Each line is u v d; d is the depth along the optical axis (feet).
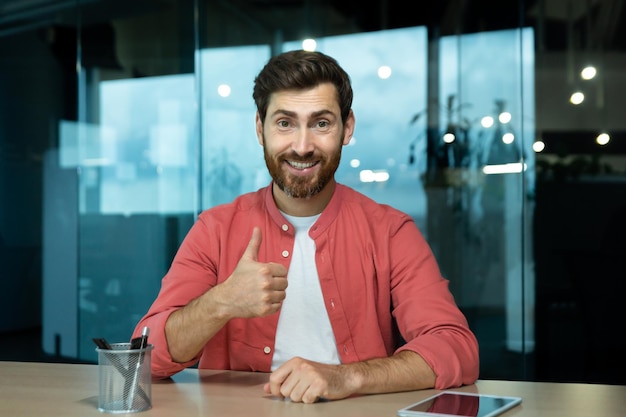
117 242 14.61
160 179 14.34
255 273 4.50
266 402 4.06
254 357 5.40
